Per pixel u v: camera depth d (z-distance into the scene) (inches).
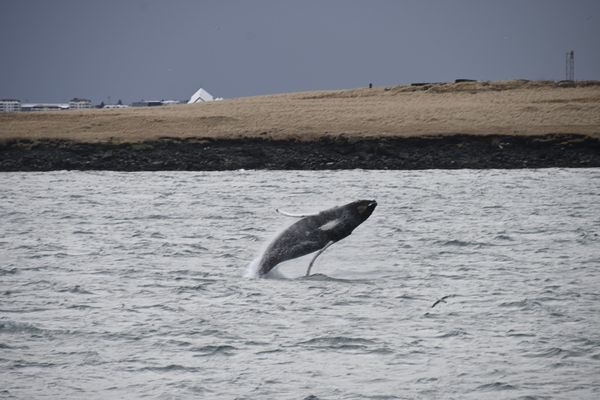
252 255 5570.9
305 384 2881.4
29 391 2815.0
